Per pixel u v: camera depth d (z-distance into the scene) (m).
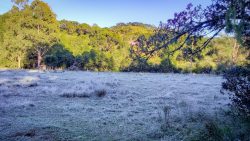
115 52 59.12
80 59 58.03
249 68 7.96
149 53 5.99
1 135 7.33
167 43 5.73
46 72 40.88
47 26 63.38
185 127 8.10
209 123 7.24
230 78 8.37
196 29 5.61
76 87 20.41
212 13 5.46
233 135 6.40
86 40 70.06
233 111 9.36
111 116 9.98
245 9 4.61
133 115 10.21
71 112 10.70
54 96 15.43
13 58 59.97
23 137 7.18
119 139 7.23
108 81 28.19
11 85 20.53
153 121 9.11
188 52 6.57
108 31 68.12
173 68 47.62
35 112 10.54
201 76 40.69
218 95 17.19
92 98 15.07
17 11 61.94
